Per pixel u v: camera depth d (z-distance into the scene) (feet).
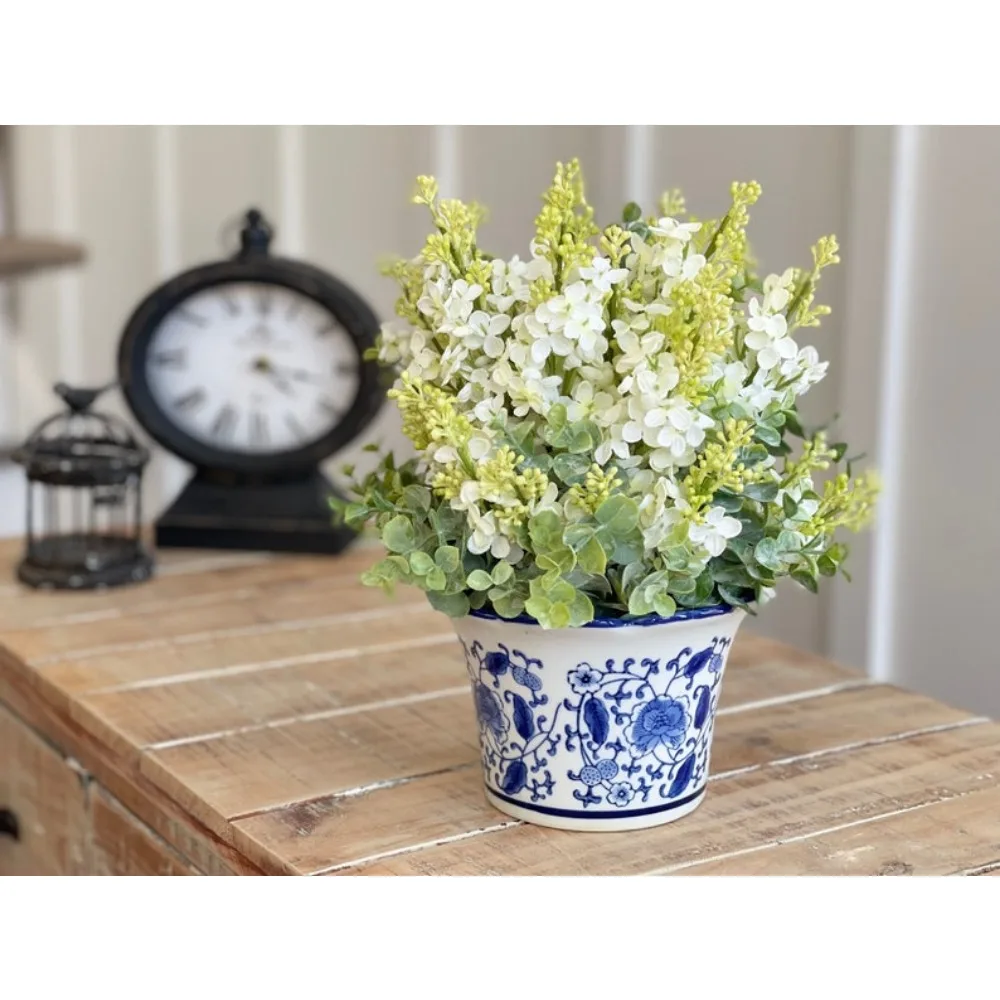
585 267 2.93
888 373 5.16
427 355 3.08
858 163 5.18
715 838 3.10
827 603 5.55
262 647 4.49
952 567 5.03
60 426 9.45
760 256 5.67
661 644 3.03
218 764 3.53
